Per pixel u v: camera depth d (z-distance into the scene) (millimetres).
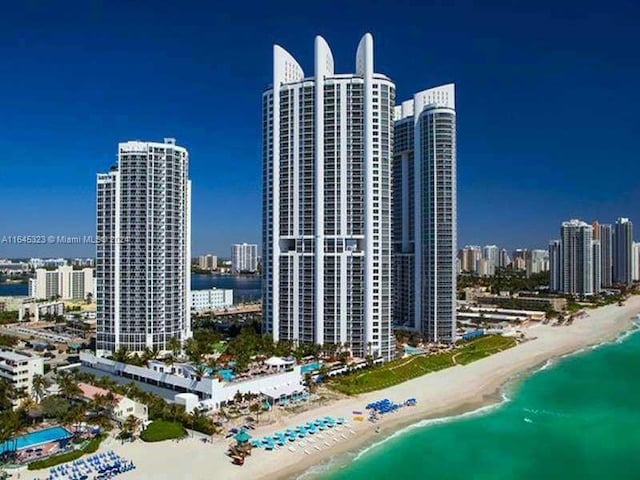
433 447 166500
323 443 165250
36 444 151500
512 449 167125
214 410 189000
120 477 136125
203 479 136625
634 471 153500
